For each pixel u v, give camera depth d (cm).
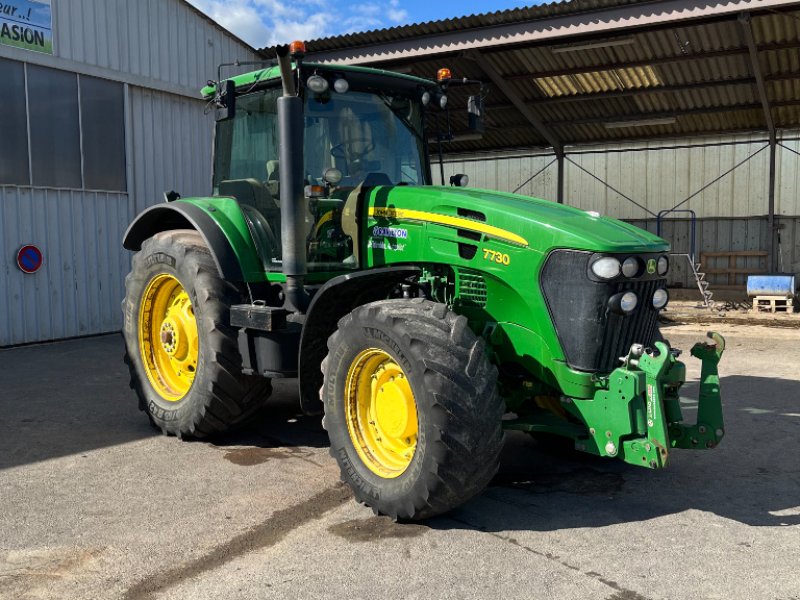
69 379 696
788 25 930
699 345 364
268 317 425
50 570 302
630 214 1577
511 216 367
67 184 962
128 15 1030
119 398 614
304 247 423
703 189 1508
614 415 339
